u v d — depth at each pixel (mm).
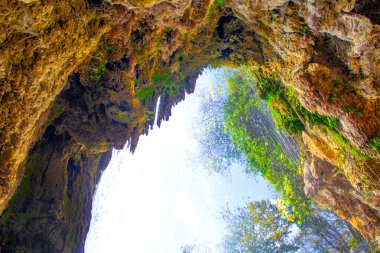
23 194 7734
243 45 10305
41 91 5531
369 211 11219
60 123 8352
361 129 8078
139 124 9914
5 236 7219
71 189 9711
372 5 6711
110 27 6926
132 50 8172
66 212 9180
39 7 4676
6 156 5188
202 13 8023
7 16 4355
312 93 8734
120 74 8039
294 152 15297
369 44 6957
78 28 5895
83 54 6512
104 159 11688
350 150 9031
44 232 8234
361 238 18297
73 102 8164
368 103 7930
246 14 8805
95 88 7852
